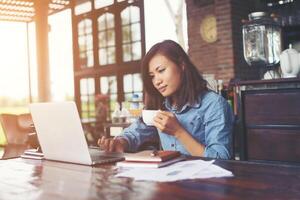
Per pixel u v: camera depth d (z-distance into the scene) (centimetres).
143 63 169
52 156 142
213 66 510
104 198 85
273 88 222
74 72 775
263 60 284
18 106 888
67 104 122
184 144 144
